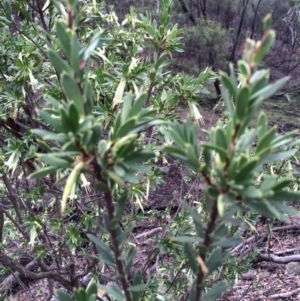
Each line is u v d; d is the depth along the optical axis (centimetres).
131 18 216
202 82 160
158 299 139
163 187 323
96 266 202
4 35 190
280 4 930
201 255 75
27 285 282
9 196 190
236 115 61
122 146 67
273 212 62
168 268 192
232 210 70
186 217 181
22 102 166
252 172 61
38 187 181
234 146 64
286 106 773
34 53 166
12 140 161
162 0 148
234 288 301
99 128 65
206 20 825
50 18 162
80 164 65
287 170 185
